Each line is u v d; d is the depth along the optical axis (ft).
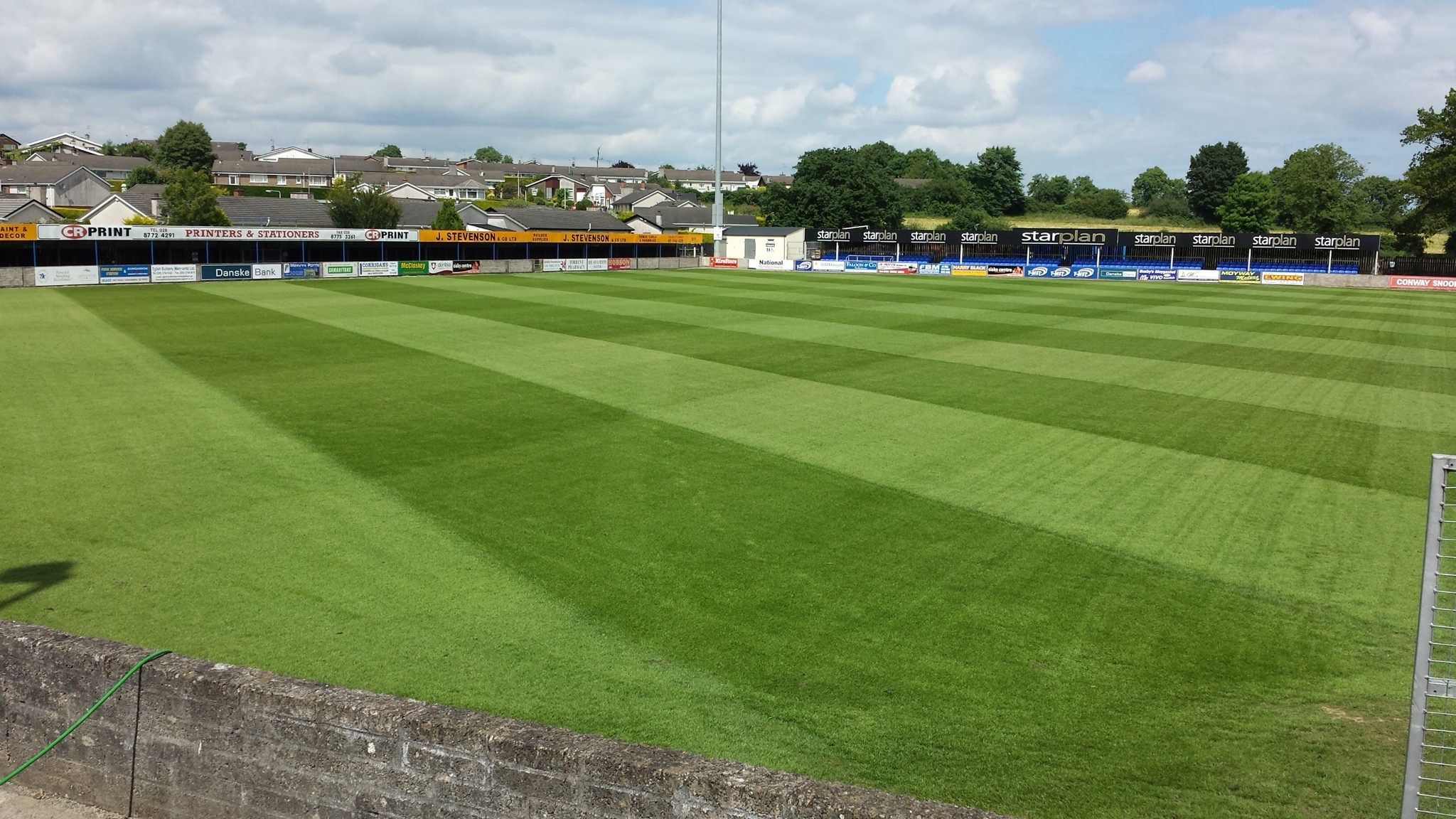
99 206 286.87
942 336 115.96
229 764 19.10
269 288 170.30
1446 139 260.42
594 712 28.27
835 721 28.02
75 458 56.13
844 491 51.72
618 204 517.55
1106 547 44.06
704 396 76.59
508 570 39.86
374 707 18.07
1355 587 39.70
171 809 19.69
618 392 77.20
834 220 369.50
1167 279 248.93
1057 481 54.65
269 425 64.44
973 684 30.60
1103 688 30.53
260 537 43.37
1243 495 52.70
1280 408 76.28
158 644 32.48
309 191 419.95
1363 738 27.58
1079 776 25.30
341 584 38.09
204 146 431.02
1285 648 33.94
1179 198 468.34
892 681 30.71
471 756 17.33
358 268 202.90
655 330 116.47
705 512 47.85
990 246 284.20
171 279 179.01
